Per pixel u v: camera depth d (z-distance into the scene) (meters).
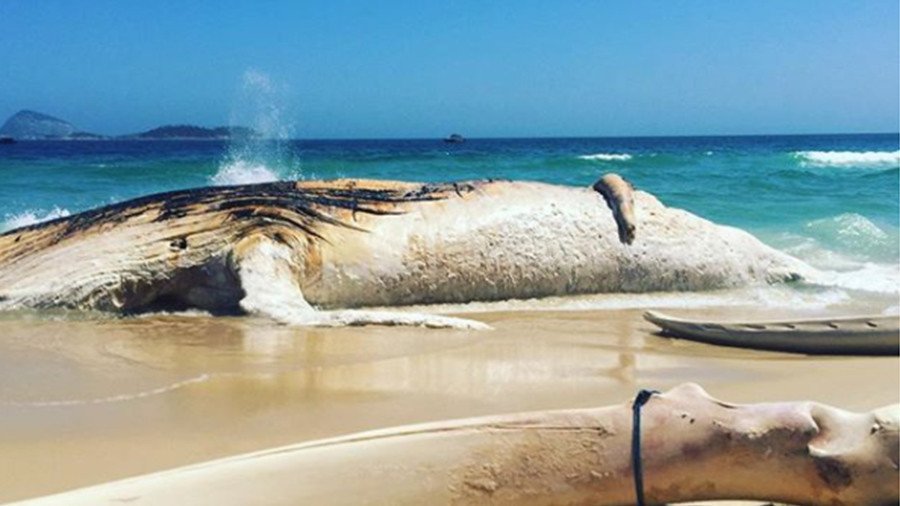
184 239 9.00
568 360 7.03
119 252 8.87
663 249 10.45
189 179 28.50
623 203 10.49
